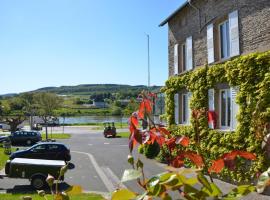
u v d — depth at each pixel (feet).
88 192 52.85
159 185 4.68
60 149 84.84
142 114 6.53
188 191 4.69
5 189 57.26
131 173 5.18
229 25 57.06
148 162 69.46
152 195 4.72
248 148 49.32
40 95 294.87
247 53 53.36
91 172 72.18
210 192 4.80
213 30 62.28
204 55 65.87
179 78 73.82
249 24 53.01
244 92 51.80
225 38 60.70
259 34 51.01
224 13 58.95
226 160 5.69
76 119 351.25
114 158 91.91
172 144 6.49
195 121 6.79
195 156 5.77
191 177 4.75
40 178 57.41
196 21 68.74
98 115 410.93
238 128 52.60
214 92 60.44
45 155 84.12
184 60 77.20
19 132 140.15
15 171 57.62
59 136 166.50
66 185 59.57
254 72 50.26
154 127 6.57
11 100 326.65
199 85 64.54
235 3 56.13
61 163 59.06
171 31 81.25
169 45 82.28
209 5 63.72
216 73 59.11
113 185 58.70
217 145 57.16
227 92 58.75
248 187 5.14
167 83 78.79
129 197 4.99
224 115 59.47
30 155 83.71
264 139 7.32
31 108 261.65
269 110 46.83
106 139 150.30
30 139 139.54
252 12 52.42
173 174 4.69
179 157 5.86
